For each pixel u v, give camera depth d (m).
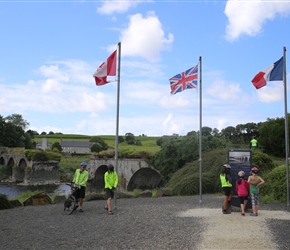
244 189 14.53
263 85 18.31
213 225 12.17
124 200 22.17
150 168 43.44
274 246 9.37
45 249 9.41
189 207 17.39
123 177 47.31
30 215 15.82
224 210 14.91
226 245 9.48
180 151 39.25
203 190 28.08
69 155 128.38
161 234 10.90
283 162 31.91
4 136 126.38
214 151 34.00
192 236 10.53
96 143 140.50
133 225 12.52
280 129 47.28
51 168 94.06
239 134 70.88
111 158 52.66
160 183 45.66
